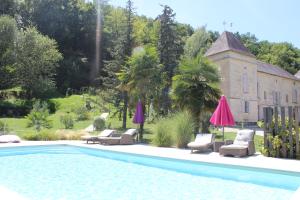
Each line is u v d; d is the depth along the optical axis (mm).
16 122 33594
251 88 45500
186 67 21766
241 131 15156
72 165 13578
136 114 22484
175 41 39188
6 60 50531
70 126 30672
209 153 15008
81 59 66500
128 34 36281
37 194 8531
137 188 9250
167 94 32062
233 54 43094
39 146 17969
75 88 64000
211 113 21984
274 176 10477
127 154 15180
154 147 17734
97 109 41094
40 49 52469
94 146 18031
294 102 60094
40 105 38281
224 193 8617
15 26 52094
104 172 11914
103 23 67188
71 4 70062
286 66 79875
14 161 14648
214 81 21859
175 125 17844
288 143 13328
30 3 67062
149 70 24188
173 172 11922
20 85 51469
